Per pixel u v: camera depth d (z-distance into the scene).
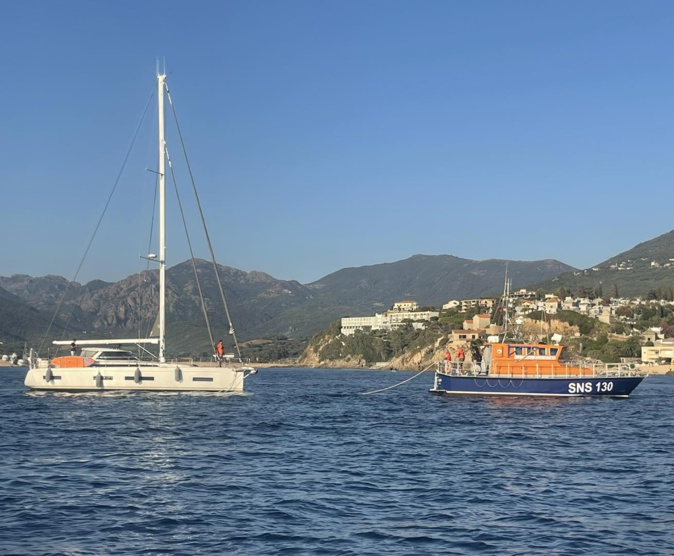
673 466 30.33
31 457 30.53
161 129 62.97
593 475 28.08
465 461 31.19
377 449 34.50
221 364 63.25
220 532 19.38
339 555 17.58
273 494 23.97
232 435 38.16
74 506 21.94
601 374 65.12
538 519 21.16
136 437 36.56
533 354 65.81
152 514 21.09
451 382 67.75
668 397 78.69
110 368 59.12
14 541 18.38
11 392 69.81
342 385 111.06
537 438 39.09
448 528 20.09
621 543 18.83
